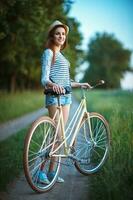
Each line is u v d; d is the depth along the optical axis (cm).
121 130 764
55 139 606
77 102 3731
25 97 3238
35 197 575
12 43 2183
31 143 566
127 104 1220
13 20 1873
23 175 696
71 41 2597
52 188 616
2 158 815
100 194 543
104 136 700
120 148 668
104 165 691
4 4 1603
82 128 664
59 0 2128
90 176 663
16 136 1216
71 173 702
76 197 571
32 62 2941
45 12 2064
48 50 612
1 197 571
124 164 600
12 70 3412
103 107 1605
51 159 611
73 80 666
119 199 502
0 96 2712
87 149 671
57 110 615
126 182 553
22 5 1755
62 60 623
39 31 2052
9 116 2008
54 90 589
